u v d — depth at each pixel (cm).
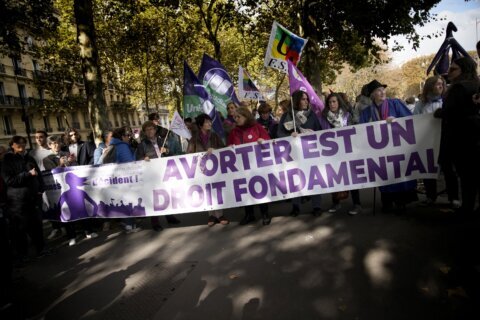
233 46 2848
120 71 2992
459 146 402
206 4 1855
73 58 2266
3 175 471
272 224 504
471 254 328
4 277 375
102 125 973
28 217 489
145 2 1684
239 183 509
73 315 320
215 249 435
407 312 257
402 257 342
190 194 523
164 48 2400
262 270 357
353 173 479
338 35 1413
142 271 397
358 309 268
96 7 1900
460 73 409
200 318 285
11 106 3378
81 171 552
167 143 698
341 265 343
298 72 523
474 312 247
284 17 1623
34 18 1209
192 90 594
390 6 1190
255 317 276
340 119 518
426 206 488
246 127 523
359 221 461
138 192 537
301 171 493
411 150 460
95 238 565
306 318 266
